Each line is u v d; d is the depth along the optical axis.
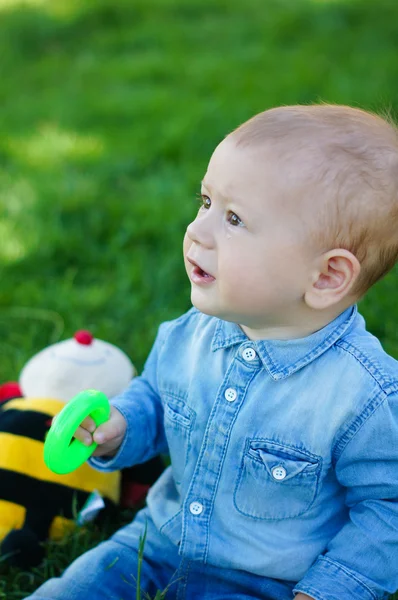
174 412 1.55
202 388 1.51
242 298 1.34
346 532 1.43
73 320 2.78
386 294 2.62
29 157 4.23
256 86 5.00
